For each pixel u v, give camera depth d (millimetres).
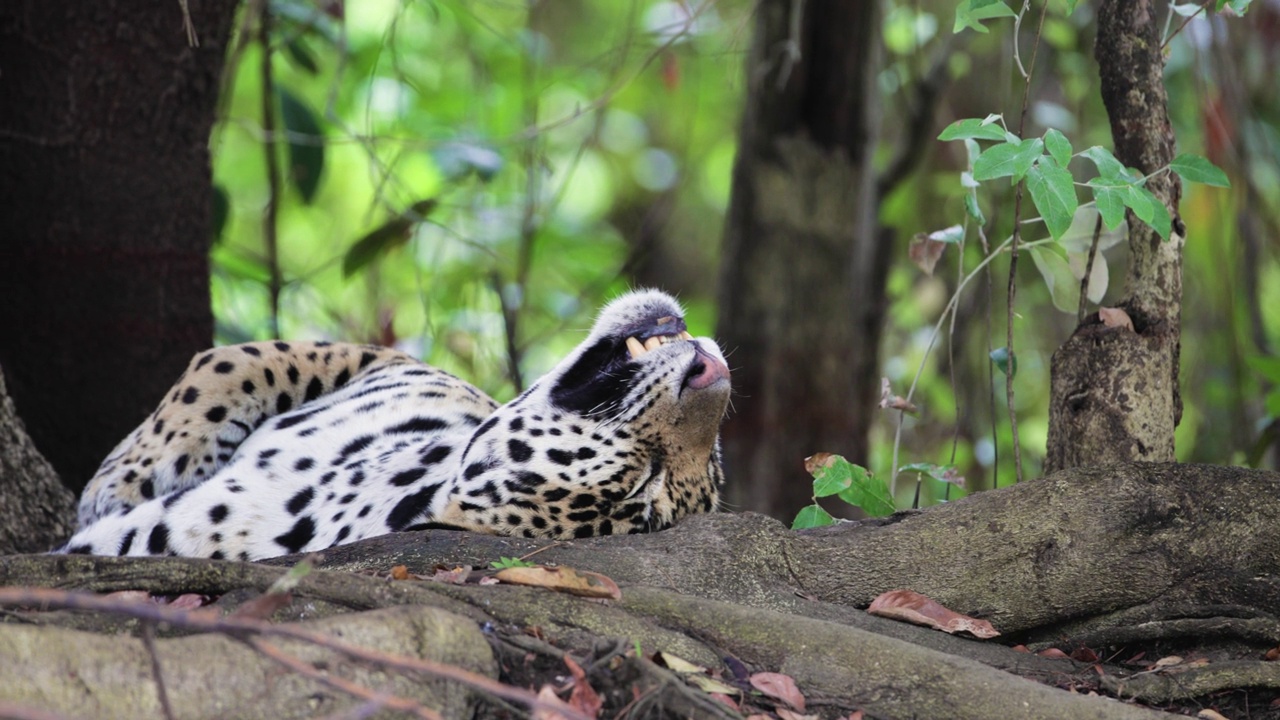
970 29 16062
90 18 9992
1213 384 15758
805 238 14305
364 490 8320
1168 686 6242
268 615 5555
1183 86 16781
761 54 14312
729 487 14266
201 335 10812
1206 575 6887
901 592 6938
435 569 6641
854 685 5707
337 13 13328
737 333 14422
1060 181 7188
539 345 19000
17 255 10141
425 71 20297
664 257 25172
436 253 15664
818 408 14367
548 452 7512
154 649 4129
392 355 10250
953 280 16141
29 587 5934
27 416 10266
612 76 14758
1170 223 7434
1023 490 7203
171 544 8492
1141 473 7133
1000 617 6969
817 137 14445
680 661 5602
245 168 23125
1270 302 19344
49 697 4391
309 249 23797
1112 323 7949
